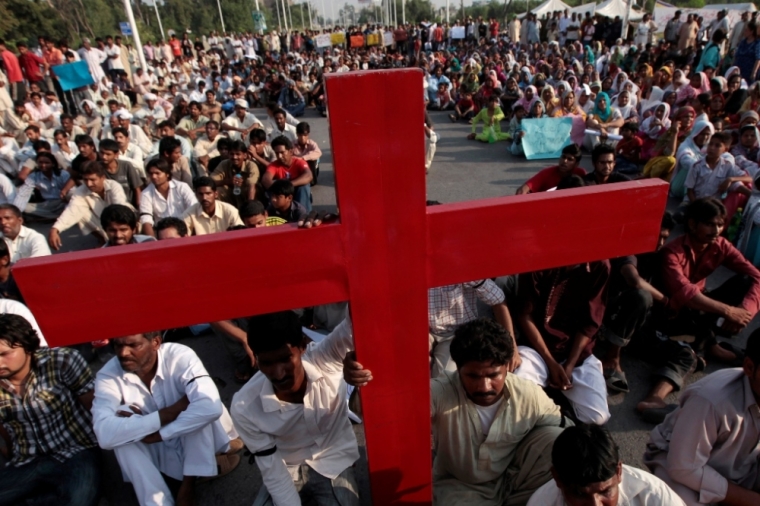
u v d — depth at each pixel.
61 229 5.18
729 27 15.38
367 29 31.33
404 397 1.56
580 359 2.93
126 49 17.72
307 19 86.38
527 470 2.03
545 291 2.90
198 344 4.08
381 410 1.57
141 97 15.13
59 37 32.44
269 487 2.02
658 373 3.21
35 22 30.56
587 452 1.46
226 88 16.22
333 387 2.02
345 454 2.18
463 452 2.04
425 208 1.26
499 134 10.02
